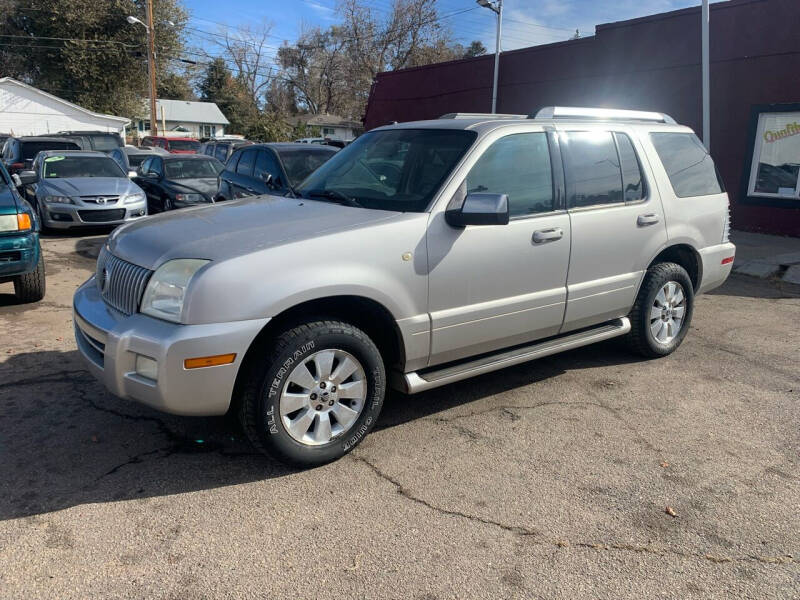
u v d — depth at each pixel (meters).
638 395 4.66
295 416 3.42
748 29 11.86
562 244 4.33
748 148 12.12
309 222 3.59
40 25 40.94
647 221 4.89
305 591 2.59
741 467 3.65
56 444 3.73
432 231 3.70
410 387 3.77
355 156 4.62
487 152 4.01
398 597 2.57
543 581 2.69
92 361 3.48
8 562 2.71
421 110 20.33
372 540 2.93
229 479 3.41
